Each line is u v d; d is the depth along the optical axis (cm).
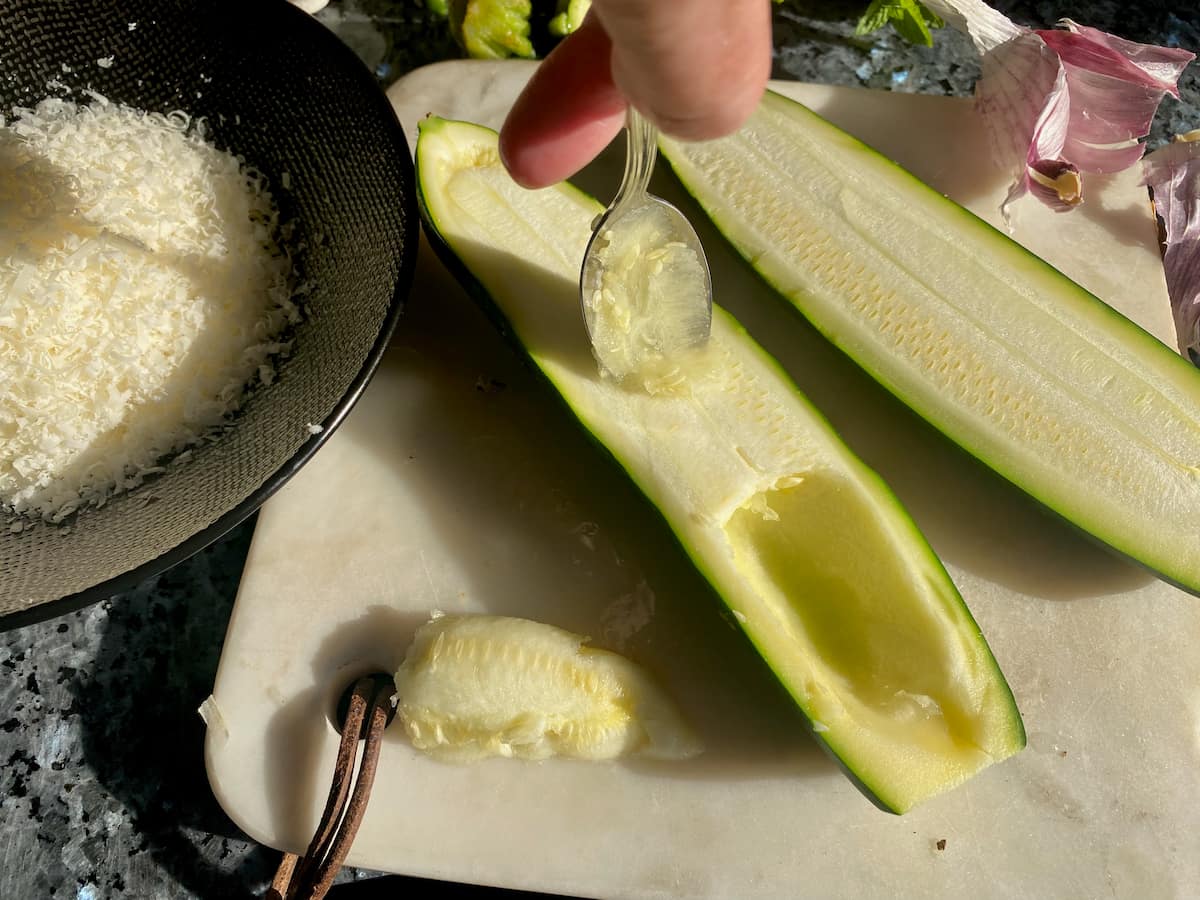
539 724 21
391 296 22
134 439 23
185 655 25
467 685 22
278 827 22
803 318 26
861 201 26
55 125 26
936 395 24
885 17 31
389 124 24
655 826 22
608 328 23
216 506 21
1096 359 24
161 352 24
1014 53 27
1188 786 23
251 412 24
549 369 24
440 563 24
